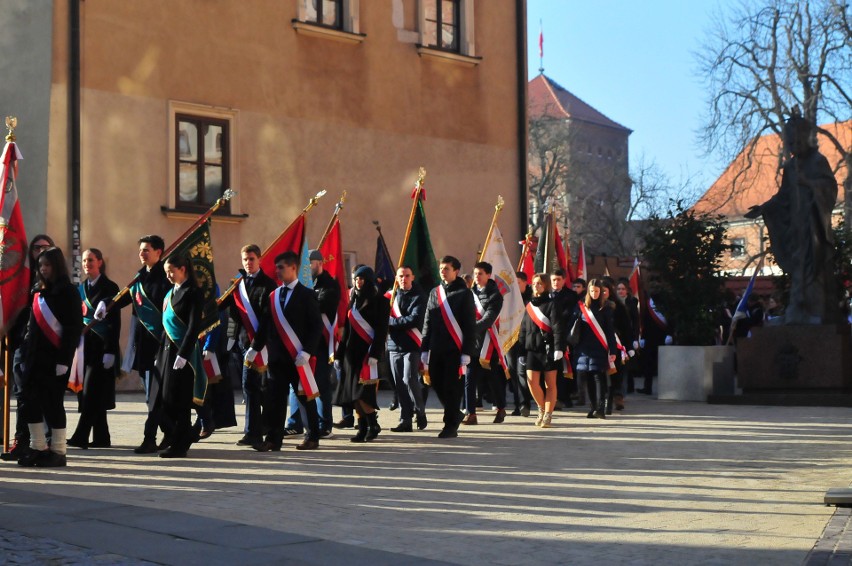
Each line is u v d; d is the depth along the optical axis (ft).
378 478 31.99
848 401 59.98
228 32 79.51
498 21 97.04
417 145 90.84
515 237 97.45
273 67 81.97
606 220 198.08
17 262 36.06
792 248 64.80
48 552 20.68
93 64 72.90
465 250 93.91
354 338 42.34
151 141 75.36
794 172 64.90
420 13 91.20
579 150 233.35
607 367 53.57
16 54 72.02
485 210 95.40
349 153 86.33
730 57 124.57
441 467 34.58
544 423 48.42
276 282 40.91
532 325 48.70
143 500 27.43
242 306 39.73
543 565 20.86
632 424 50.21
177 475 32.27
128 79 74.38
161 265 38.06
